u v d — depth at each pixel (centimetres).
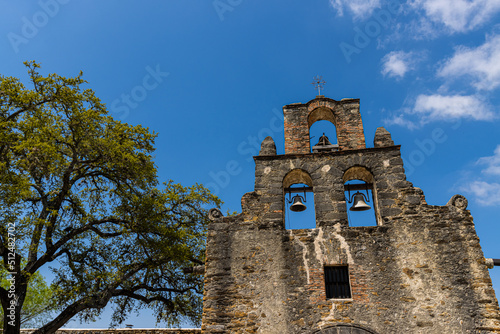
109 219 1516
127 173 1539
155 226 1499
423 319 863
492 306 862
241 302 936
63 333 1424
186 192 1716
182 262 1502
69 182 1460
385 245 962
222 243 1021
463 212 982
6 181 1285
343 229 995
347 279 948
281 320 901
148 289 1534
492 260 929
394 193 1028
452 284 895
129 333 1412
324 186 1066
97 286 1378
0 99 1450
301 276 948
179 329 1415
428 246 947
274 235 1013
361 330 865
